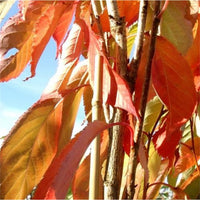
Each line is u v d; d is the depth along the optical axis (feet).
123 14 1.18
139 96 0.99
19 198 1.18
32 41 1.29
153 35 0.93
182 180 1.90
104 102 0.97
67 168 0.84
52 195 0.83
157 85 1.09
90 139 0.89
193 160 1.64
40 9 1.31
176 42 1.03
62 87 1.33
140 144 0.96
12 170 1.18
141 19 0.99
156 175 1.63
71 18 1.38
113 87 0.97
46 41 1.30
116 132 0.97
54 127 1.26
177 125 1.09
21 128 1.21
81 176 1.22
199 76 1.28
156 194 1.64
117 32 1.02
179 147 1.66
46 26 1.28
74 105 1.34
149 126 1.50
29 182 1.20
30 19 1.31
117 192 0.93
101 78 1.00
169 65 1.07
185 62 1.06
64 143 1.30
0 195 1.15
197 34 1.26
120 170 0.95
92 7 1.24
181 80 1.08
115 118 1.01
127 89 0.93
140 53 1.00
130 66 1.01
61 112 1.28
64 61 1.28
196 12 1.07
